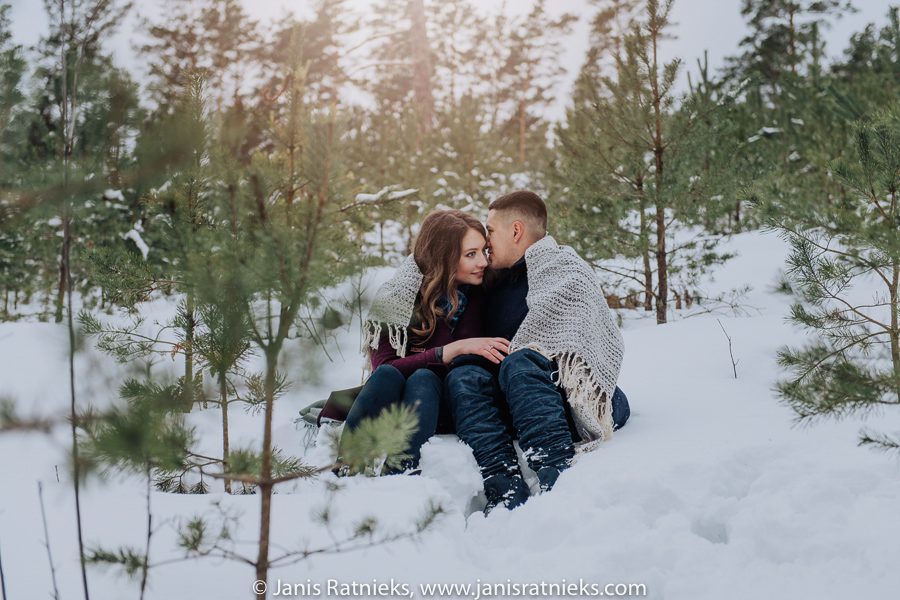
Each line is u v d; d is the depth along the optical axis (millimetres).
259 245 1393
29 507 1992
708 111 5645
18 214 1341
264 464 1418
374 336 2662
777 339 4211
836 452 2268
